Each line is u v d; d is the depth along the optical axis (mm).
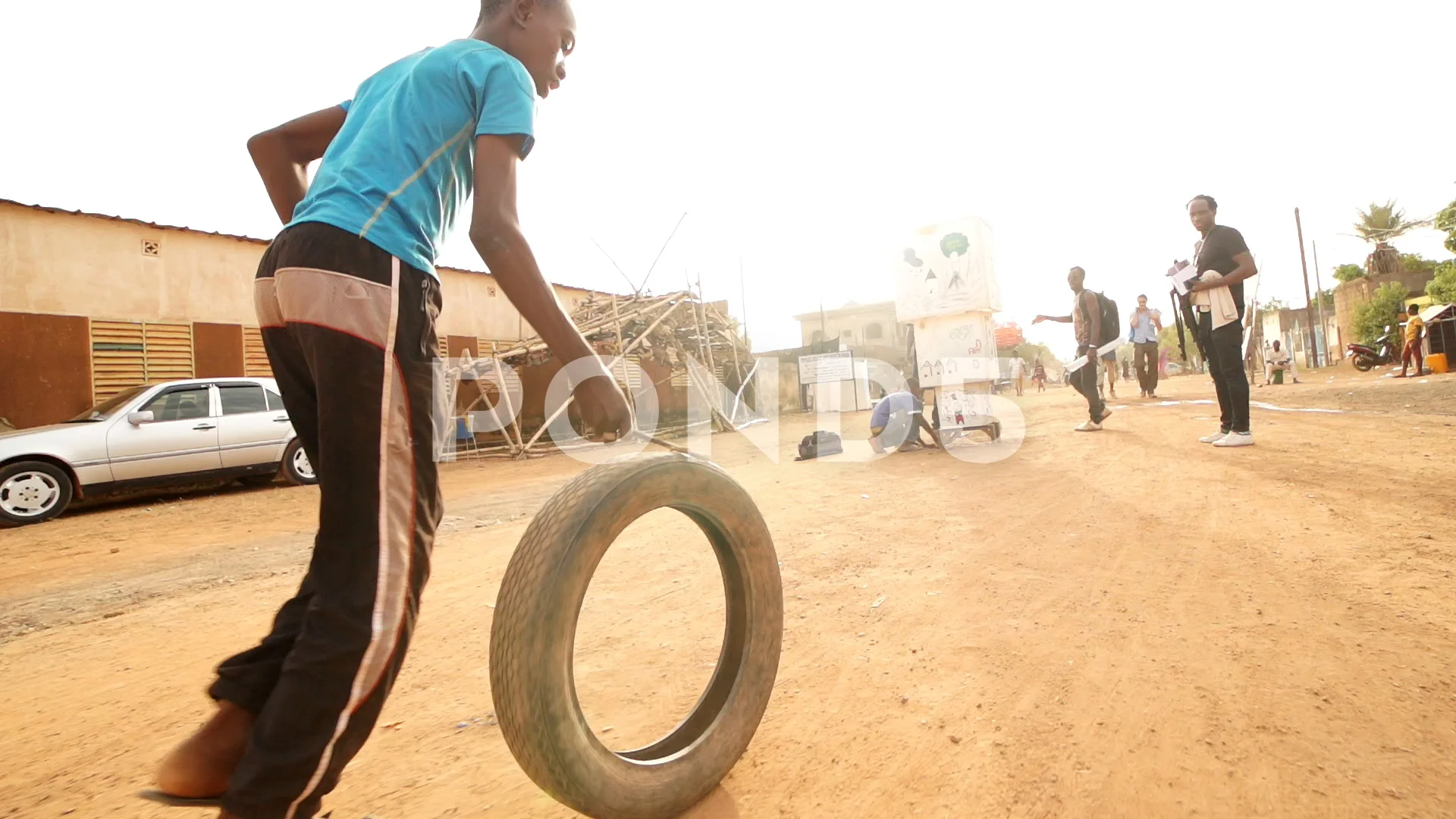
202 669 2738
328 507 1230
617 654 2430
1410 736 1564
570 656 1321
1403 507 3377
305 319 1246
